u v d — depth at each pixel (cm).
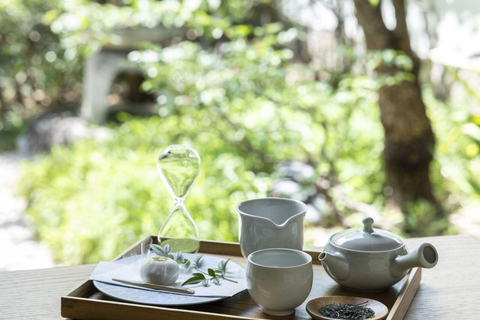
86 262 261
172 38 376
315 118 310
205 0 288
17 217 359
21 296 104
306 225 293
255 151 325
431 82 416
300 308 96
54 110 526
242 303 98
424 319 95
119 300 96
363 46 378
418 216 297
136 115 500
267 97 299
